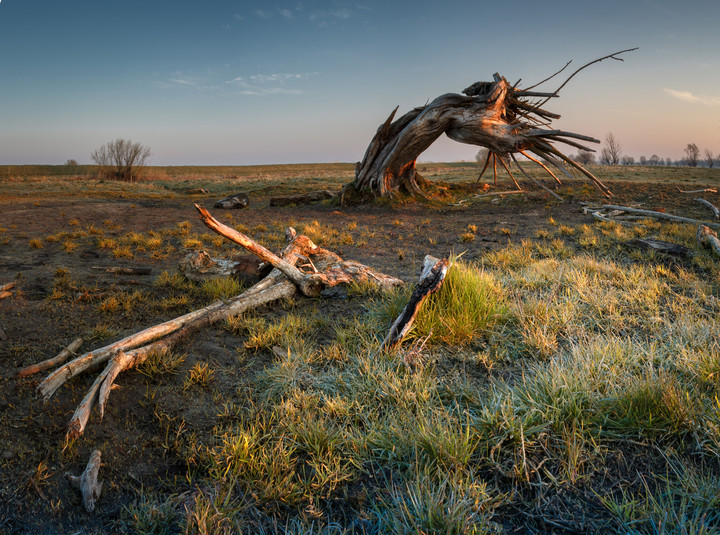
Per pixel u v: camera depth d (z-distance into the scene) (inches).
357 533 90.6
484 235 500.7
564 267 300.8
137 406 138.4
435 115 689.6
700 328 181.8
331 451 113.7
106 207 792.3
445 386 147.5
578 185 948.6
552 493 99.3
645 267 311.0
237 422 131.3
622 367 150.9
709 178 1428.4
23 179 1834.4
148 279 297.4
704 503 91.7
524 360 169.5
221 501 97.8
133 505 99.2
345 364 166.9
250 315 223.9
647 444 112.7
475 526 86.1
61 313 220.1
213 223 211.5
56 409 134.6
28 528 93.4
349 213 729.0
